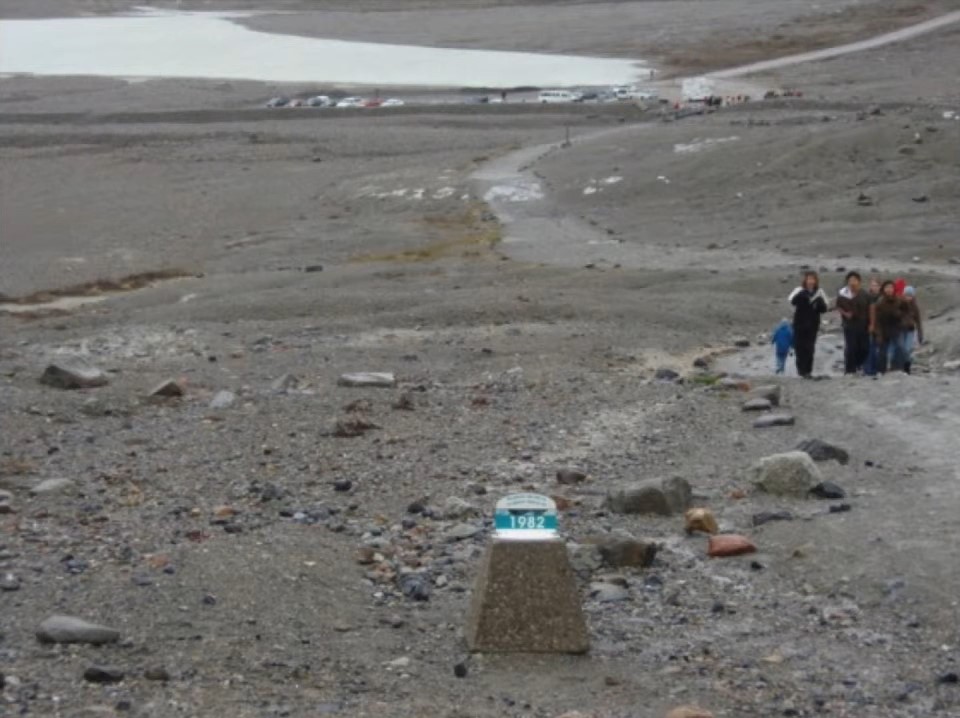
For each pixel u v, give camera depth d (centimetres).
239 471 1553
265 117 9312
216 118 9362
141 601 1068
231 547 1205
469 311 3059
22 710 858
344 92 10812
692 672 965
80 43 15825
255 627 1027
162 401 2033
